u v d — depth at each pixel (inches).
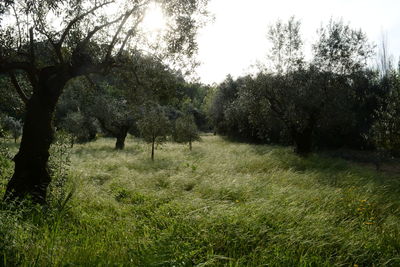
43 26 234.1
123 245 161.8
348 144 847.7
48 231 170.2
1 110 308.8
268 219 188.5
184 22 259.0
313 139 861.8
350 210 230.8
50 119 244.8
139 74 278.5
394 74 411.2
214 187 289.3
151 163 512.7
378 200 260.1
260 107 642.2
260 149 709.9
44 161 239.1
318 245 156.9
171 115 1227.9
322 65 584.1
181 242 155.5
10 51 234.1
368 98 820.0
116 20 242.8
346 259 147.9
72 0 234.8
